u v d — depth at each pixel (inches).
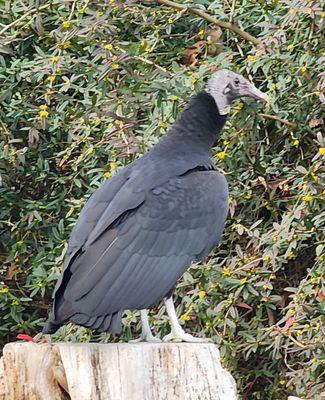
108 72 433.1
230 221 462.3
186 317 416.8
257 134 450.6
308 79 443.5
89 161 450.9
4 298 482.3
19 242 487.8
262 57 443.2
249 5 475.5
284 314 446.6
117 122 426.9
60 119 456.8
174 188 349.7
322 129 475.8
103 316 322.3
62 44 448.1
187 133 375.9
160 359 308.0
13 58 498.6
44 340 386.3
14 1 488.7
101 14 454.3
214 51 481.7
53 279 446.6
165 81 436.8
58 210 485.1
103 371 304.0
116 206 335.6
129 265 331.0
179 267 344.5
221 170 431.8
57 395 308.0
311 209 406.9
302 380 419.5
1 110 479.8
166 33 490.0
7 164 489.7
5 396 310.5
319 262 409.1
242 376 485.1
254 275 423.8
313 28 439.5
